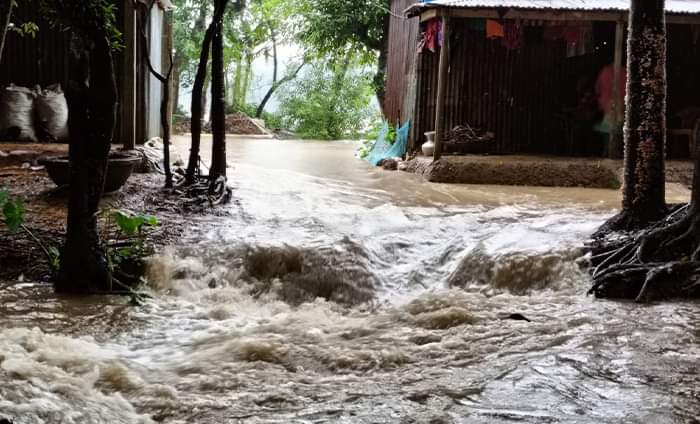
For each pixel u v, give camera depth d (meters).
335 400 4.87
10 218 7.52
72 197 7.45
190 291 7.79
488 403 4.76
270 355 5.84
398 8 18.58
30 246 8.18
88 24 7.06
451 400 4.82
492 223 10.15
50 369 5.15
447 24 14.55
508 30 15.50
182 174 12.55
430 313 6.82
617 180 14.43
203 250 8.27
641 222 8.53
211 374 5.43
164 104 10.89
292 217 9.97
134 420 4.56
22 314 6.77
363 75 27.94
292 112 28.88
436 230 9.58
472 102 16.81
